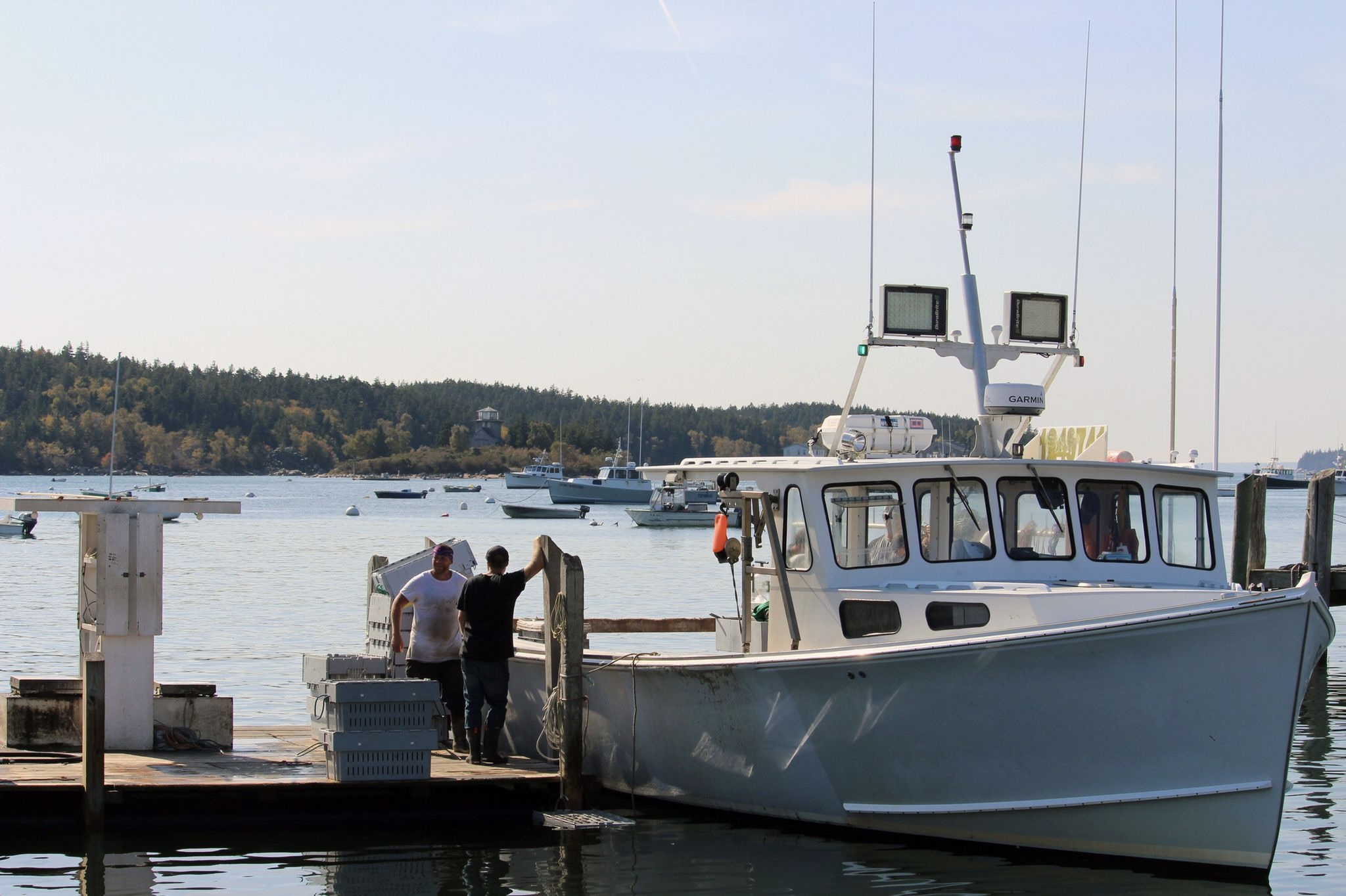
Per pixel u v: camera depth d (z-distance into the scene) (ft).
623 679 44.96
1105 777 36.76
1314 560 79.77
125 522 44.04
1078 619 37.22
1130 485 41.47
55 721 44.68
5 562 173.88
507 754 48.83
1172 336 45.06
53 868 37.42
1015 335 44.68
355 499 520.01
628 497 413.80
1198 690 35.60
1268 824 35.45
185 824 41.22
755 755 41.57
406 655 48.29
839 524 41.37
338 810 41.96
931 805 38.99
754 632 45.24
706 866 38.27
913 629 39.37
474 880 37.19
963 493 40.55
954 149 44.52
